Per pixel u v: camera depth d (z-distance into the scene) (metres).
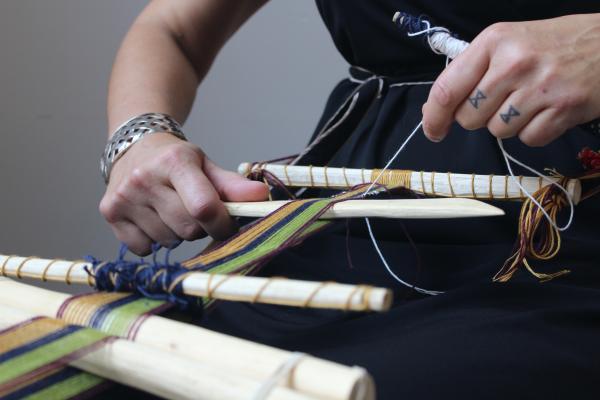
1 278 0.49
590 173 0.61
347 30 0.84
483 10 0.74
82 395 0.37
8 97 1.49
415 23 0.67
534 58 0.52
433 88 0.56
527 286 0.55
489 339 0.46
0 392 0.34
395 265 0.67
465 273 0.63
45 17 1.47
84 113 1.53
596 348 0.47
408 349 0.46
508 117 0.55
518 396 0.42
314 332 0.55
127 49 0.93
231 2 1.00
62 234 1.58
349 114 0.83
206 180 0.67
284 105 1.55
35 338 0.39
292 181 0.78
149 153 0.72
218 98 1.56
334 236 0.74
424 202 0.58
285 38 1.52
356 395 0.30
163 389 0.34
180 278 0.41
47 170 1.54
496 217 0.66
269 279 0.38
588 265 0.60
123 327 0.39
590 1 0.71
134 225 0.74
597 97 0.54
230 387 0.31
